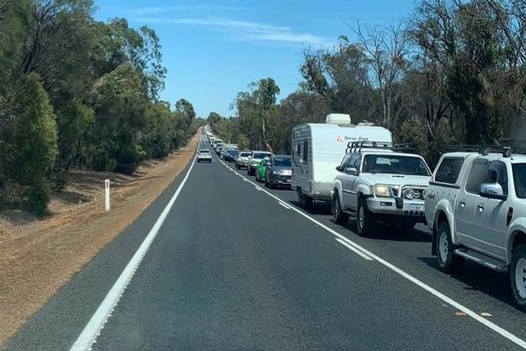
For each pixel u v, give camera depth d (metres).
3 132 24.41
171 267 10.64
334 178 20.05
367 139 20.77
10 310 7.72
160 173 57.69
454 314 7.78
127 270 10.30
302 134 22.55
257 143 112.50
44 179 27.12
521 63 24.59
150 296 8.51
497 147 9.88
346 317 7.55
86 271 10.21
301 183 22.58
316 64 56.22
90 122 34.84
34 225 22.17
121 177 51.00
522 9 24.53
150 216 18.77
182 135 148.75
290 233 15.39
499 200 8.84
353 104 52.75
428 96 33.69
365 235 15.16
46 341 6.46
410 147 18.02
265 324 7.21
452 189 10.54
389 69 44.38
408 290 9.11
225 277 9.86
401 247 13.46
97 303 8.07
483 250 9.30
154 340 6.56
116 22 57.53
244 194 28.66
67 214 24.48
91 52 32.16
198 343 6.48
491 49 24.66
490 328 7.16
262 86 113.50
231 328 7.04
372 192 14.72
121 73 41.97
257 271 10.40
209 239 14.08
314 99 61.78
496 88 24.12
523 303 7.98
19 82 24.69
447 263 10.40
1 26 21.45
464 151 11.23
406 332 6.95
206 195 27.64
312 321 7.36
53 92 30.50
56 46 28.58
